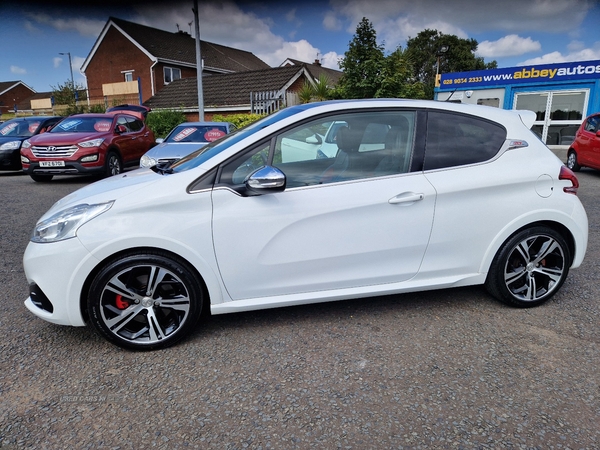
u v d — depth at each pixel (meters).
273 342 2.91
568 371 2.56
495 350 2.79
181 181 2.78
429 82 48.72
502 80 17.61
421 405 2.27
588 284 3.86
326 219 2.88
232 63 39.31
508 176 3.15
